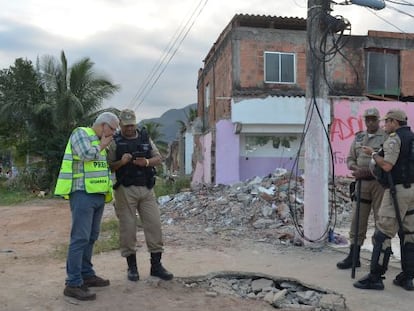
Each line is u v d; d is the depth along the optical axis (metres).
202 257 7.08
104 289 5.32
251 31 18.11
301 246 7.96
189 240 8.56
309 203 7.88
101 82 26.08
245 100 17.84
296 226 8.22
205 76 23.23
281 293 5.34
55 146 25.02
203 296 5.27
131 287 5.41
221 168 18.05
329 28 7.80
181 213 12.34
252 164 18.77
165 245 8.07
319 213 7.83
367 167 6.23
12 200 20.92
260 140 18.81
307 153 7.94
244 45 18.05
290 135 18.94
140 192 5.57
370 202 6.38
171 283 5.62
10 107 25.56
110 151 5.52
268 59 18.22
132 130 5.56
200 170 22.22
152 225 5.66
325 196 7.91
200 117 24.69
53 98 25.31
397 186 5.43
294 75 18.38
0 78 26.36
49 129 25.72
